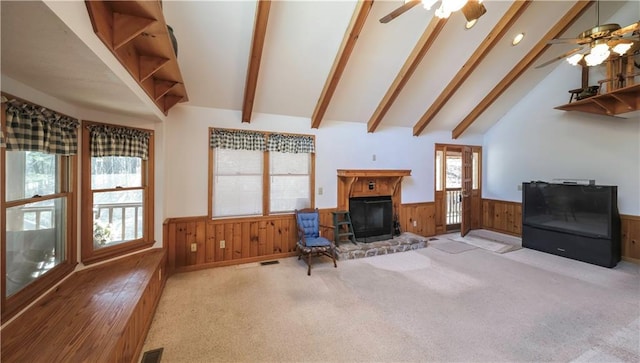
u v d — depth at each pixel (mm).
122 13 1608
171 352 2055
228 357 2004
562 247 4344
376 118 4699
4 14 1055
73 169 2488
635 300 2850
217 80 3531
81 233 2604
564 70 4797
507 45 4055
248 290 3135
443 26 3311
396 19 3244
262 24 2797
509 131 5777
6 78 1737
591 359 1974
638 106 3467
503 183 5934
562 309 2676
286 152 4367
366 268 3861
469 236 5742
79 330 1677
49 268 2258
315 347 2121
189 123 3781
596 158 4445
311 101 4184
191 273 3674
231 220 4008
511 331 2318
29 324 1733
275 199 4324
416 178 5590
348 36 3135
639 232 3977
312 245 3797
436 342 2178
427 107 4996
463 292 3076
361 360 1975
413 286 3242
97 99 2285
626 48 2730
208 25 2904
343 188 4816
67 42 1303
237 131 4027
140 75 2154
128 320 1805
